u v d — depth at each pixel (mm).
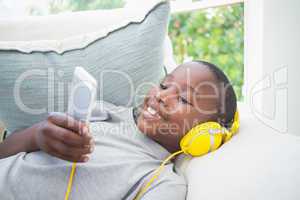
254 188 587
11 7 1384
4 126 938
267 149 663
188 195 674
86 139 586
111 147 733
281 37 1122
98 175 664
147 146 771
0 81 831
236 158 664
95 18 1013
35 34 997
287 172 594
